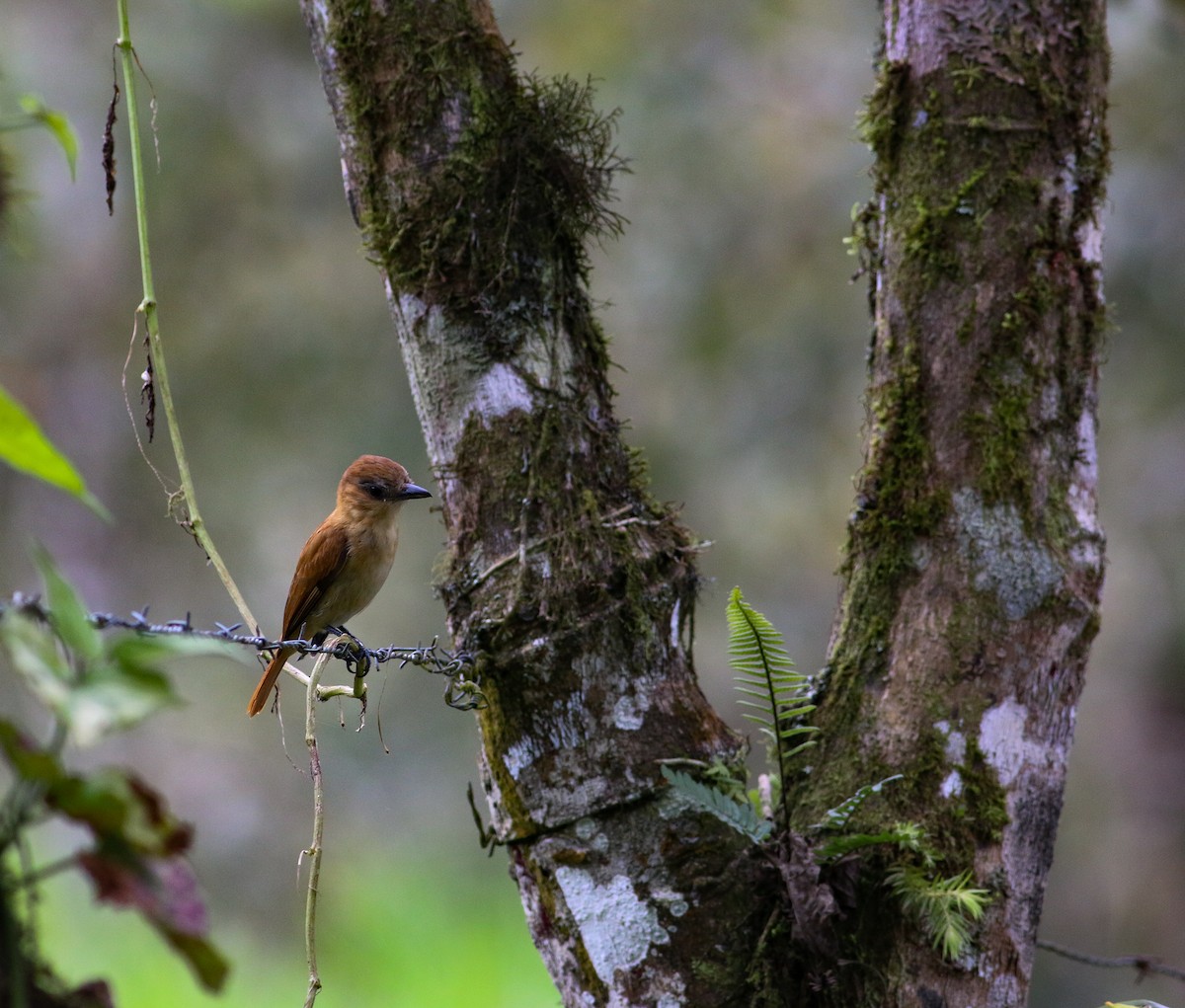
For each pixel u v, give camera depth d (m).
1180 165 19.55
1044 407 6.44
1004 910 6.05
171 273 20.47
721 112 20.19
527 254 6.71
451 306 6.63
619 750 6.27
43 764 2.90
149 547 23.00
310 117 20.86
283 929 21.38
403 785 22.20
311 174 20.83
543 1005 20.28
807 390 19.94
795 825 6.21
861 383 19.84
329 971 20.52
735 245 19.95
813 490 20.41
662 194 20.00
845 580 6.72
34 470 3.27
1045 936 22.80
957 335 6.49
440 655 6.50
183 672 23.02
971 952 5.95
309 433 20.98
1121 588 22.36
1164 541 21.47
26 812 3.01
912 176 6.68
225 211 20.59
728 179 20.02
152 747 22.59
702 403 20.19
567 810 6.25
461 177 6.62
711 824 6.20
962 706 6.20
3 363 21.84
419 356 6.76
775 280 20.06
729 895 6.10
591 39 20.38
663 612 6.50
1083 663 6.42
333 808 22.19
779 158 20.09
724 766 6.30
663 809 6.22
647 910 6.12
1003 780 6.16
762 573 20.66
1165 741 22.84
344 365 20.78
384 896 21.28
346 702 21.80
